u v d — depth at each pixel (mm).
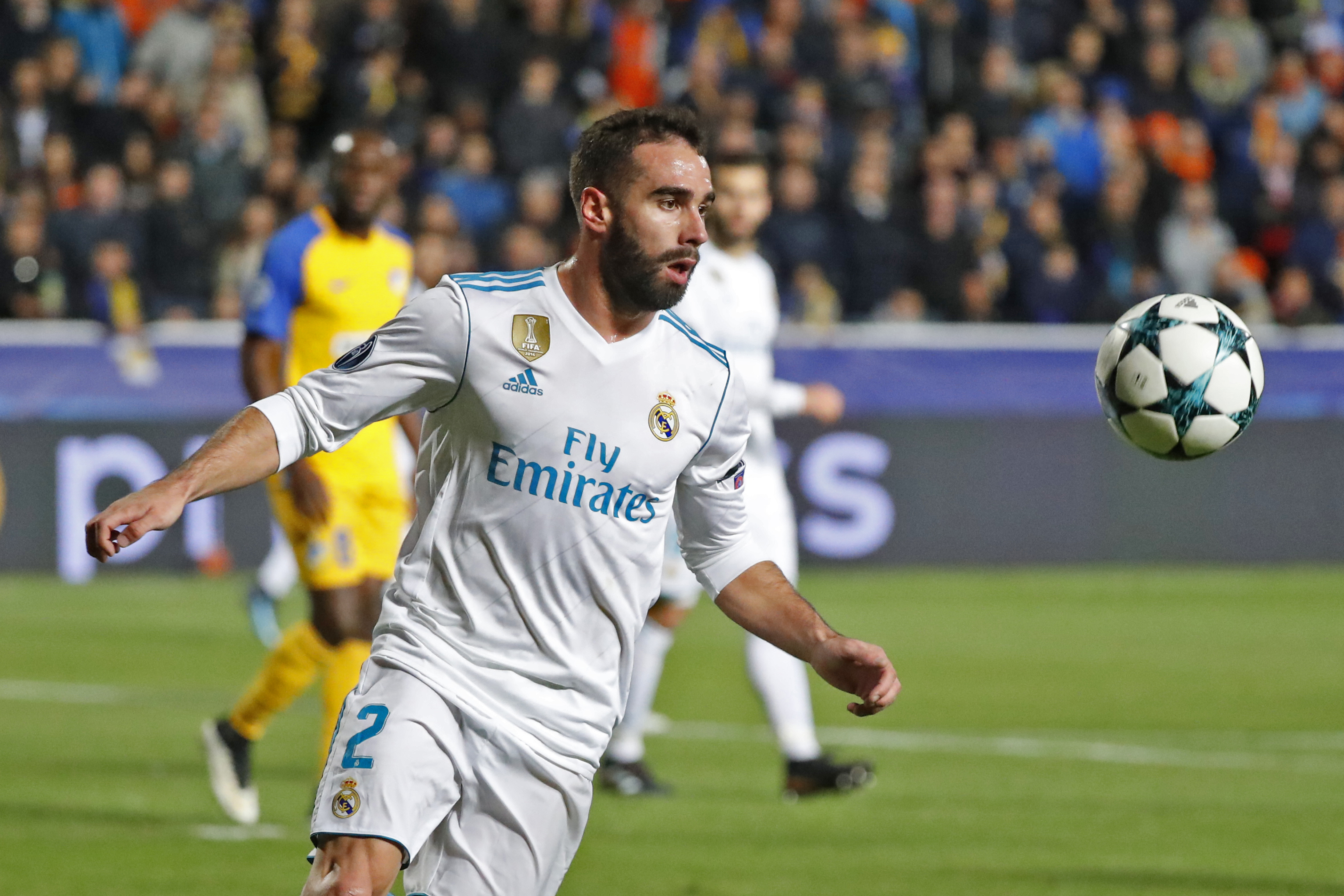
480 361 9570
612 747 19812
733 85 46562
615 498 9719
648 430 9727
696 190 9547
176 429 37656
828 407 19578
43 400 37125
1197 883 15586
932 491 40188
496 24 47000
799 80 47375
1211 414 11305
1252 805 19266
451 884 9742
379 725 9516
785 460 39469
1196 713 25328
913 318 43344
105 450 37406
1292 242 48719
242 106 44188
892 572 40031
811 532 39719
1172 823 18344
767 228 43062
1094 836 17672
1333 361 41500
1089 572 40750
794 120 45594
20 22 44156
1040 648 31094
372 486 17281
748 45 49250
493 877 9789
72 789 19109
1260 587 38969
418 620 9836
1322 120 50562
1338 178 50156
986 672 28656
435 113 46750
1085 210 48094
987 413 40344
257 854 16266
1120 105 50688
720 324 18922
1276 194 50281
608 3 49406
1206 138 51594
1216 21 52312
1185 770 21344
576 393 9625
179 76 45500
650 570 10016
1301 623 34156
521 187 43844
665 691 27125
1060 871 16047
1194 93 51906
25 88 42469
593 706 9922
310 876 9422
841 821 18375
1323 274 47906
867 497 39906
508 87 46875
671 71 48406
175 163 41812
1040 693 26859
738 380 10086
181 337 37688
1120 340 11562
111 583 37250
